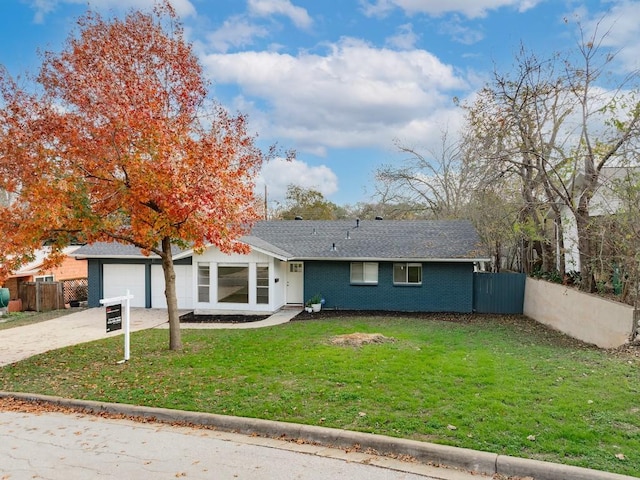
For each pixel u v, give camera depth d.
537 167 14.20
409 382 7.42
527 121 15.03
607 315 11.37
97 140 9.15
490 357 9.38
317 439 5.58
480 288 18.89
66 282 21.58
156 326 15.76
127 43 9.57
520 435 5.25
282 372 8.25
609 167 12.70
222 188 9.80
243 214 11.22
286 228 22.12
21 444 5.64
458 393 6.81
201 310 18.39
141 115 8.82
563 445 4.98
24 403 7.45
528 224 15.95
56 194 8.53
